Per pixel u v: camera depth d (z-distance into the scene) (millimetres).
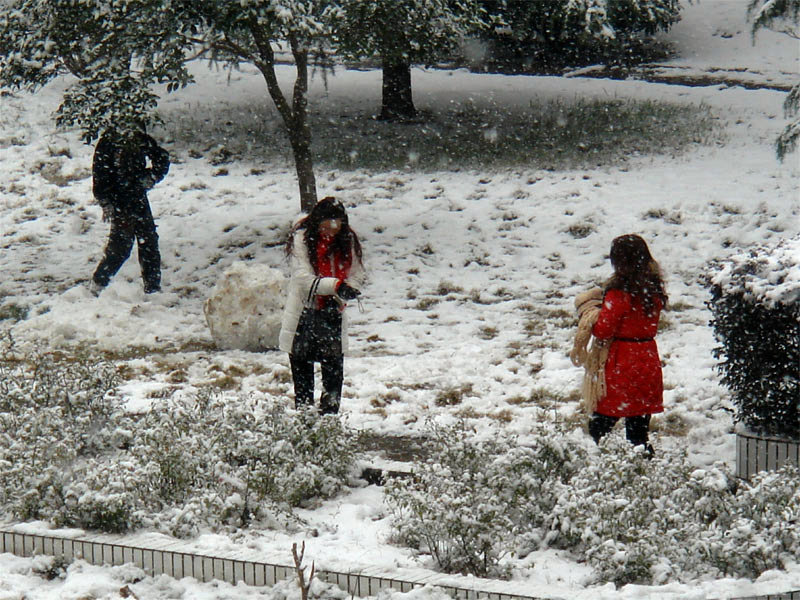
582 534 7562
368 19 18922
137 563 7664
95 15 17547
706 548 7316
